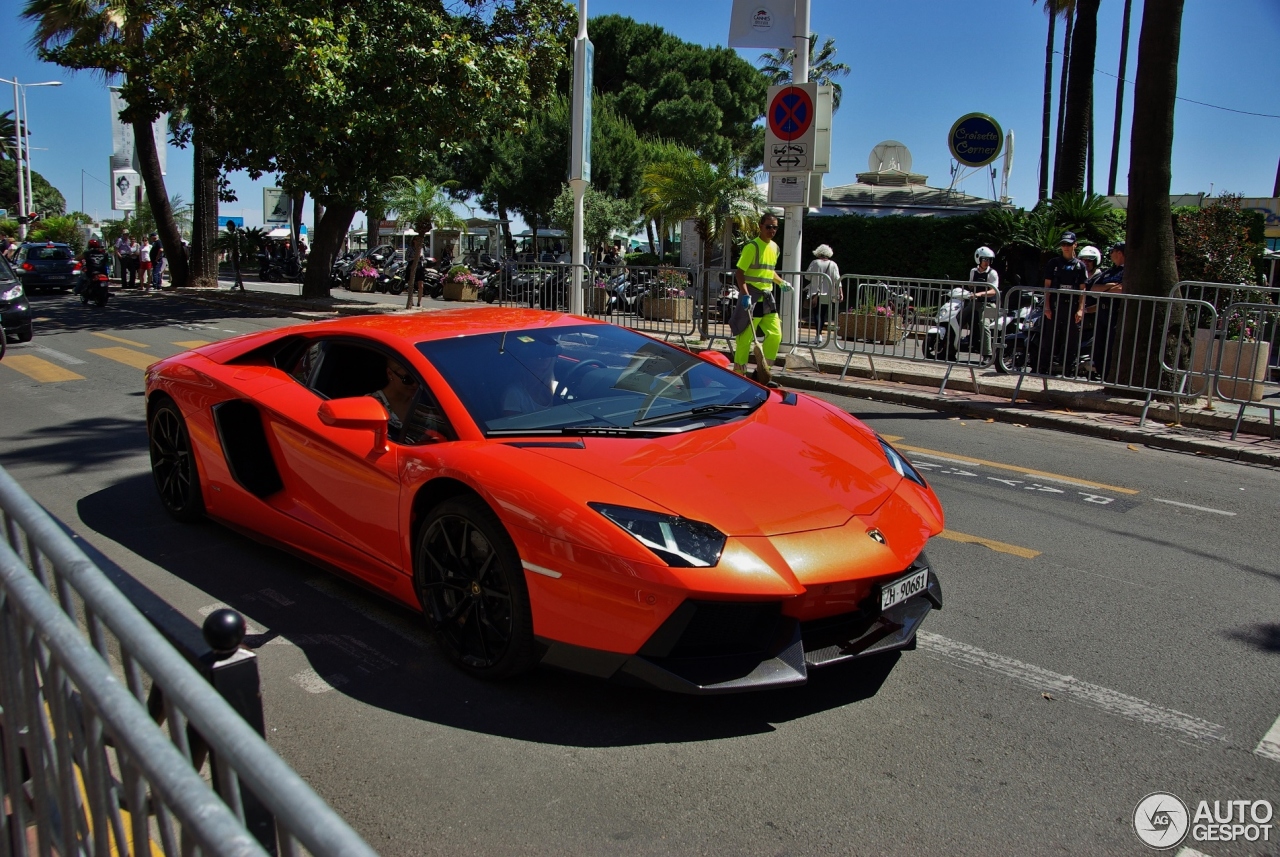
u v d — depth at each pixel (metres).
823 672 3.37
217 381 4.48
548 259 29.16
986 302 9.31
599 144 33.62
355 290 28.12
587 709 3.07
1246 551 4.79
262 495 4.24
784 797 2.60
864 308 10.24
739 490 3.09
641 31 43.50
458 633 3.34
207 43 17.31
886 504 3.30
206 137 19.67
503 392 3.64
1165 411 8.11
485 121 19.16
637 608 2.76
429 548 3.35
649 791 2.62
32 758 1.59
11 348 12.52
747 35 11.14
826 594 2.90
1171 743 2.92
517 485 3.03
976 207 19.12
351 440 3.75
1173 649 3.60
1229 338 8.77
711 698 3.16
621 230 30.94
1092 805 2.59
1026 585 4.25
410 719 3.00
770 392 4.28
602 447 3.29
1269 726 3.04
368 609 3.87
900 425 8.02
